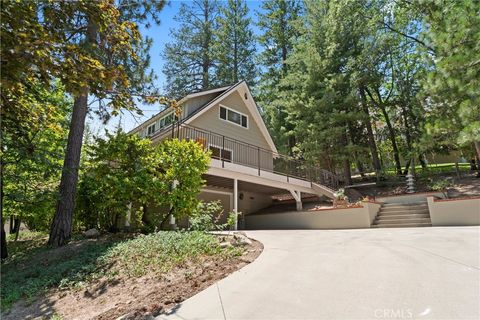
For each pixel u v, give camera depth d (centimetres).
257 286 375
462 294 303
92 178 835
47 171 877
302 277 397
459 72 852
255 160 1716
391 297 308
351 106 1769
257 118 1759
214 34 2578
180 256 548
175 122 1185
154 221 847
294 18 2558
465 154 1653
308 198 1770
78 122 857
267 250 587
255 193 1747
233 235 728
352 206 1159
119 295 434
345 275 392
